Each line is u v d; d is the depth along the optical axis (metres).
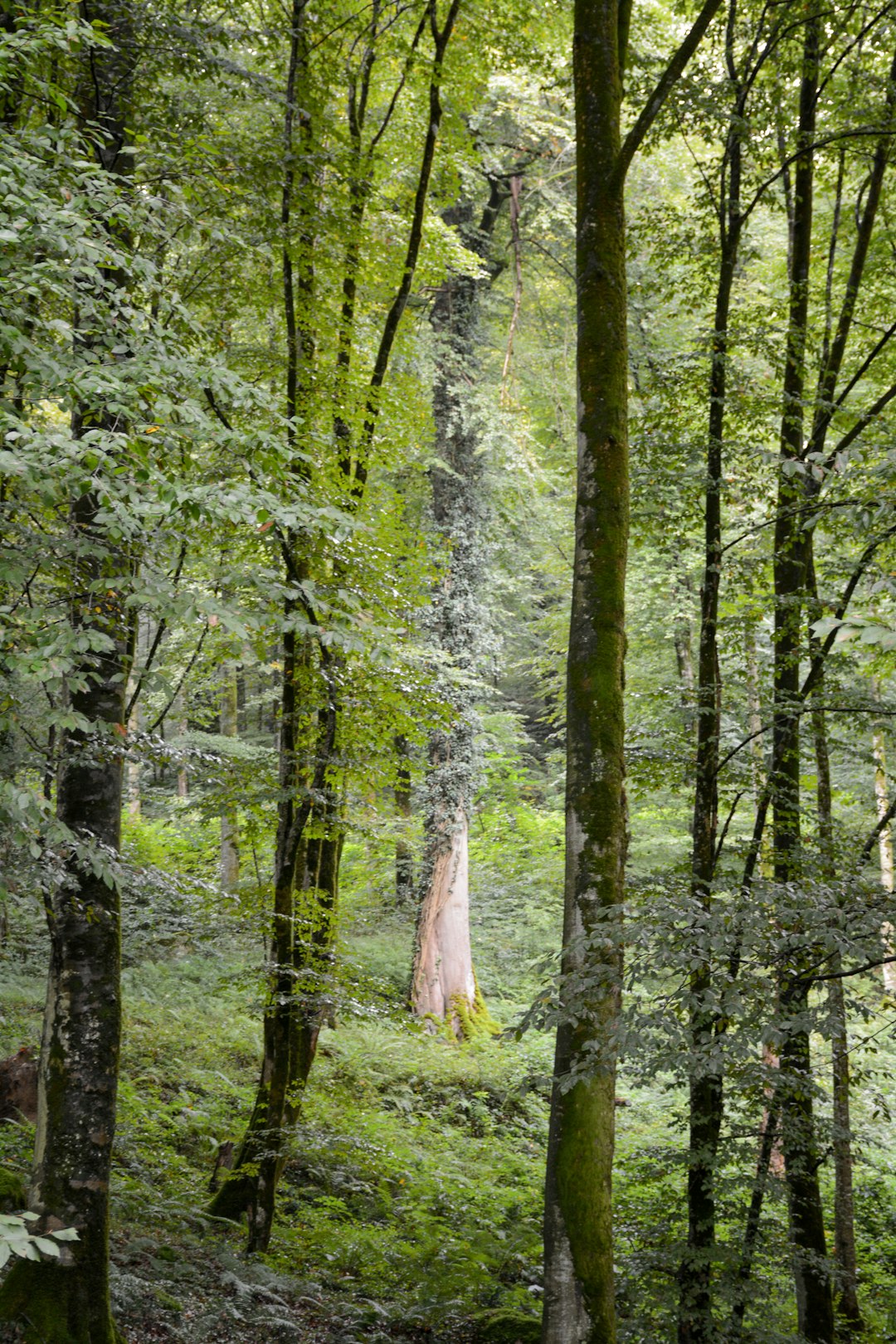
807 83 7.93
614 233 5.68
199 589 3.82
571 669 5.39
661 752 7.16
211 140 6.05
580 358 5.63
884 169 8.26
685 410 7.75
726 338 7.23
